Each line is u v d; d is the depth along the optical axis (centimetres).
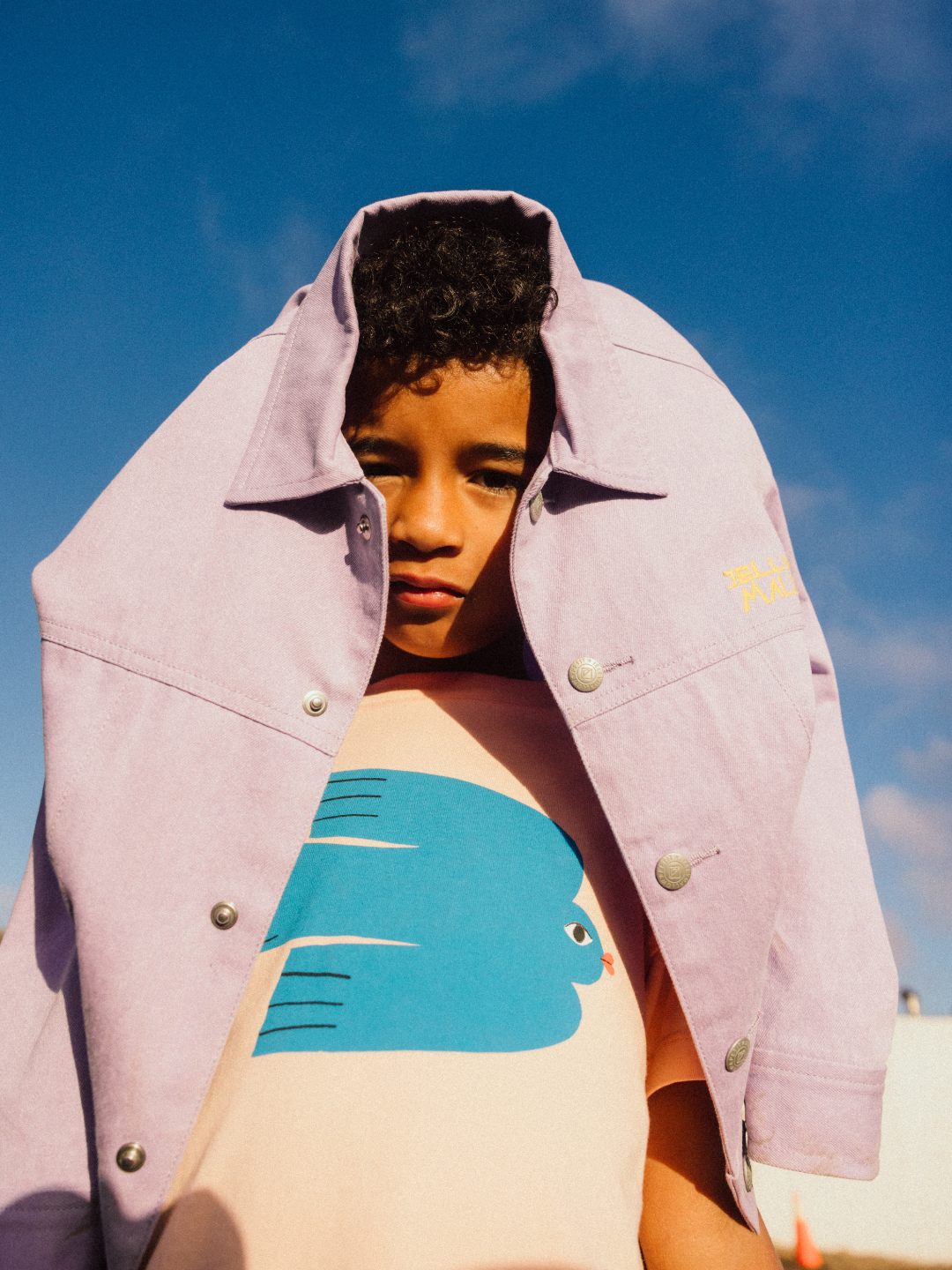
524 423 107
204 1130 82
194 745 94
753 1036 97
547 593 102
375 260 113
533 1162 74
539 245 116
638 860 94
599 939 93
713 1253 95
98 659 97
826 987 103
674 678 99
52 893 100
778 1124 100
